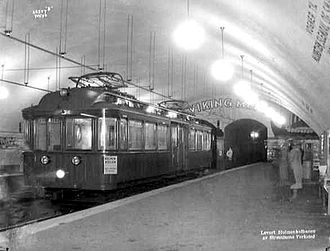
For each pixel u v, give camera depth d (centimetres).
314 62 957
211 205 1290
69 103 1612
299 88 1494
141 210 1192
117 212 1160
